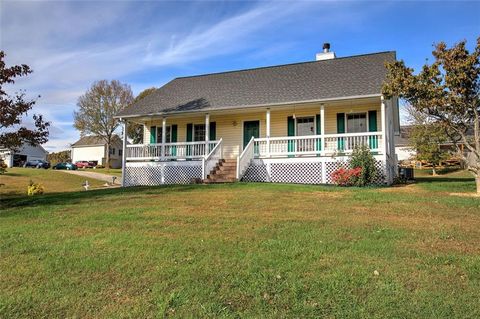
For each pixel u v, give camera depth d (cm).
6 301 381
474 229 628
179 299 374
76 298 385
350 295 374
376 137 1504
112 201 1018
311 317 336
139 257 498
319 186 1298
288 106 1656
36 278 438
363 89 1511
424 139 3002
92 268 463
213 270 445
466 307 346
